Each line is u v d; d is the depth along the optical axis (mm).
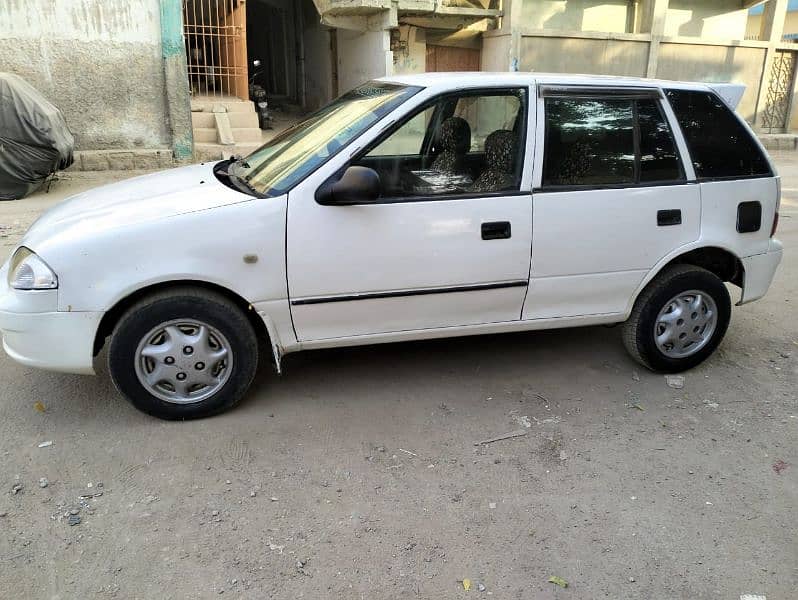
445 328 3779
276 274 3379
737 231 4172
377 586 2525
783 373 4391
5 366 4094
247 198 3396
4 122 9141
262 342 4344
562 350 4633
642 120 3910
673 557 2734
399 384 4062
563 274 3836
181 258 3244
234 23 13961
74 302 3193
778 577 2645
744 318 5355
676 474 3285
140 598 2422
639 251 3939
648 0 15828
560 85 3766
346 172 3301
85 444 3324
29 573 2516
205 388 3533
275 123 16828
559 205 3725
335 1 13141
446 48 15320
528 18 15328
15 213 8648
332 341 3621
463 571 2617
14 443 3312
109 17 10969
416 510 2955
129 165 11703
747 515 3004
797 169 14328
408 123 3553
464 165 3697
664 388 4145
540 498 3070
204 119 12867
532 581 2582
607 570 2652
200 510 2895
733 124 4168
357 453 3348
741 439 3611
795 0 24141
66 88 11070
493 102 3691
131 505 2906
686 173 4008
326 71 16906
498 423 3680
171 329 3363
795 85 18297
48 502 2900
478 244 3619
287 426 3555
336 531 2805
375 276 3516
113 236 3201
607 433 3627
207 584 2500
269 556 2652
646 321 4094
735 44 17000
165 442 3363
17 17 10477
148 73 11500
